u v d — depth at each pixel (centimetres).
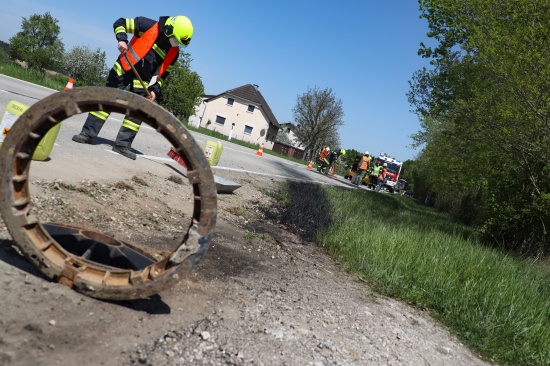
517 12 1150
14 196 281
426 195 4191
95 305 286
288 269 546
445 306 561
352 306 470
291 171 2425
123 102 279
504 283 688
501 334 523
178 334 289
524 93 1135
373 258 692
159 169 848
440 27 1675
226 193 944
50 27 3822
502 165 1377
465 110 1369
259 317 358
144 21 738
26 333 234
